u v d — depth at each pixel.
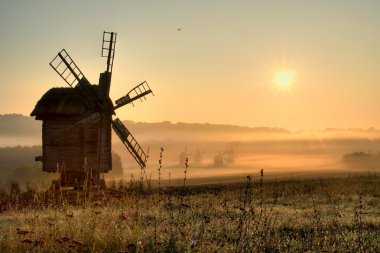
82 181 40.75
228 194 32.72
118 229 12.55
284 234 14.28
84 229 12.53
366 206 26.44
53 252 11.09
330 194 34.69
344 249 12.02
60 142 42.38
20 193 28.31
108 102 43.84
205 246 11.49
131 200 18.56
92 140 42.44
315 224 15.31
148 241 11.87
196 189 44.22
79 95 42.97
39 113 42.09
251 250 11.15
